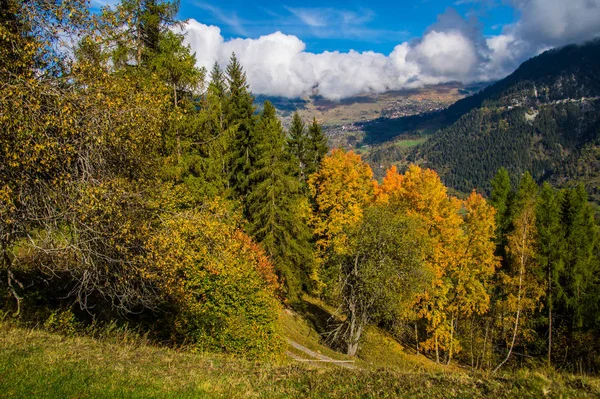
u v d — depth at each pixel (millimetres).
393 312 23750
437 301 27547
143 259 10820
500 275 31578
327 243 29547
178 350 13102
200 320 14594
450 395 7520
